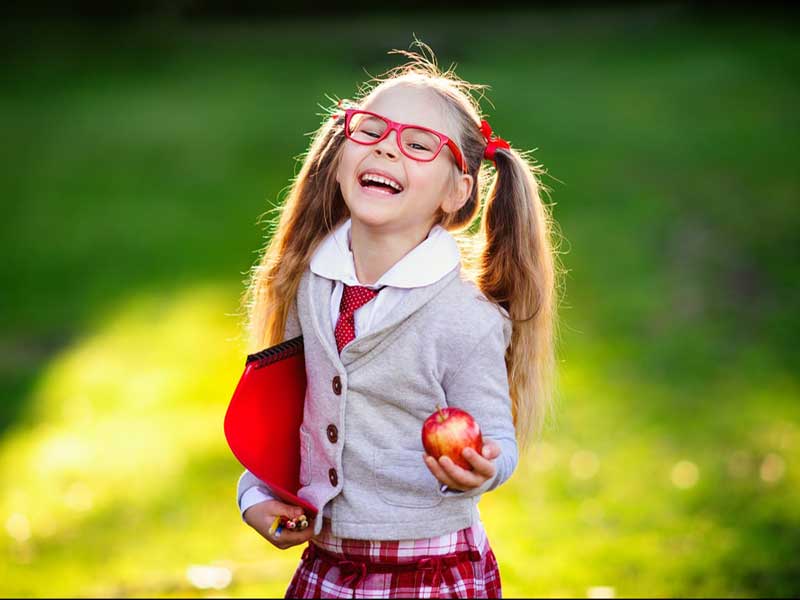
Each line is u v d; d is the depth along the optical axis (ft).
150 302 55.47
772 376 41.57
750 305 50.37
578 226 62.59
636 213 64.44
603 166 73.15
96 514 31.78
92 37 127.44
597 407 38.70
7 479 35.17
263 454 14.80
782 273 54.13
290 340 15.01
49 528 30.78
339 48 116.78
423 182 13.89
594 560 26.63
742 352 44.52
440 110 14.34
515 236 15.01
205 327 50.96
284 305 15.48
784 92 88.07
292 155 80.48
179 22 135.44
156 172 78.74
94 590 26.02
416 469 13.99
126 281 59.21
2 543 29.76
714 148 75.36
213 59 115.75
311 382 14.61
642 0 130.52
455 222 15.31
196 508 31.91
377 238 14.20
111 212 71.00
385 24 129.80
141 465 35.63
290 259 15.39
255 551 28.68
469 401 13.89
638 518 29.32
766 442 34.78
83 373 46.24
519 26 124.26
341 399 14.10
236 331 50.14
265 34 127.03
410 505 14.03
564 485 32.12
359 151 13.96
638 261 57.00
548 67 102.78
